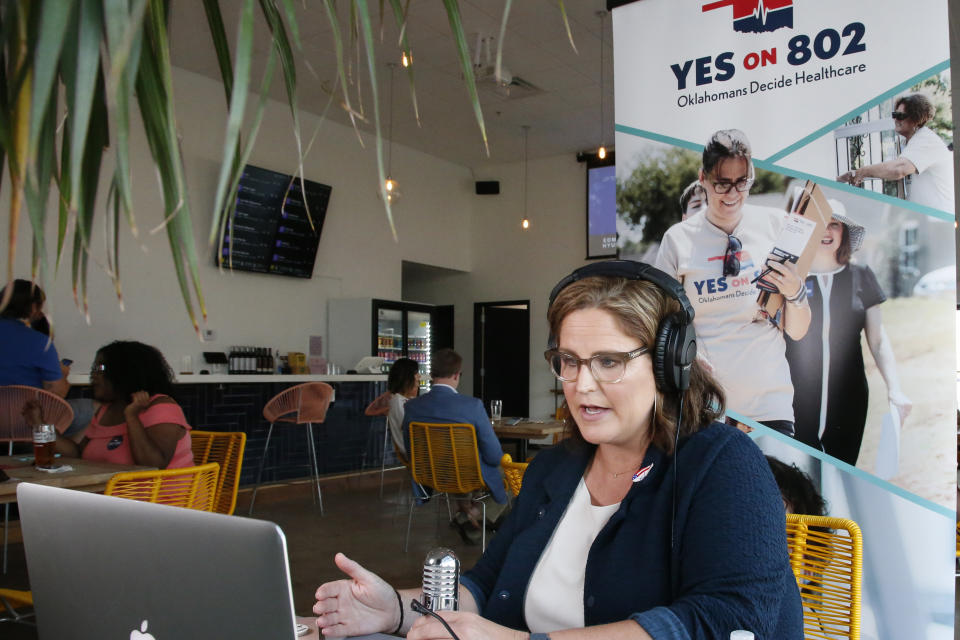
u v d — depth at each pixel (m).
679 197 2.41
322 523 5.57
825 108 2.17
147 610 0.78
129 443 3.16
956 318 2.01
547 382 10.30
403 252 9.71
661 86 2.44
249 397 6.46
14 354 3.83
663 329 1.16
